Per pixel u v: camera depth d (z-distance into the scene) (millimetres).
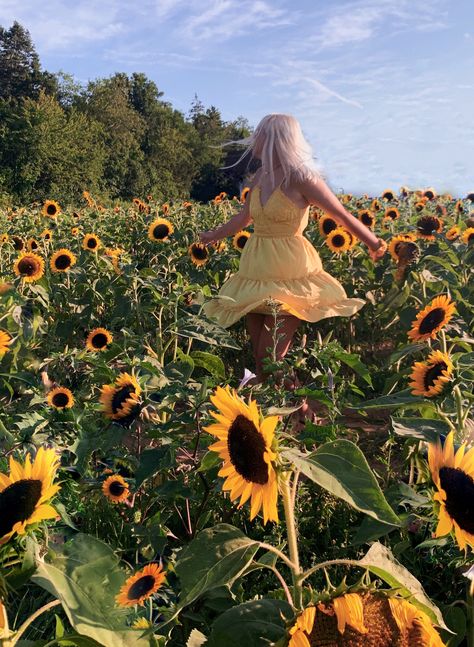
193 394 2463
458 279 5570
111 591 1524
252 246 4652
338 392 3283
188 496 2465
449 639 1808
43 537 1555
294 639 1291
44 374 3604
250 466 1393
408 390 2463
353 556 2578
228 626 1486
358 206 13180
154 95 96875
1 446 2789
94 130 66250
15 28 87625
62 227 11766
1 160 54750
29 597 2254
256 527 2686
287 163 4477
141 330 4848
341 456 1468
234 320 4574
